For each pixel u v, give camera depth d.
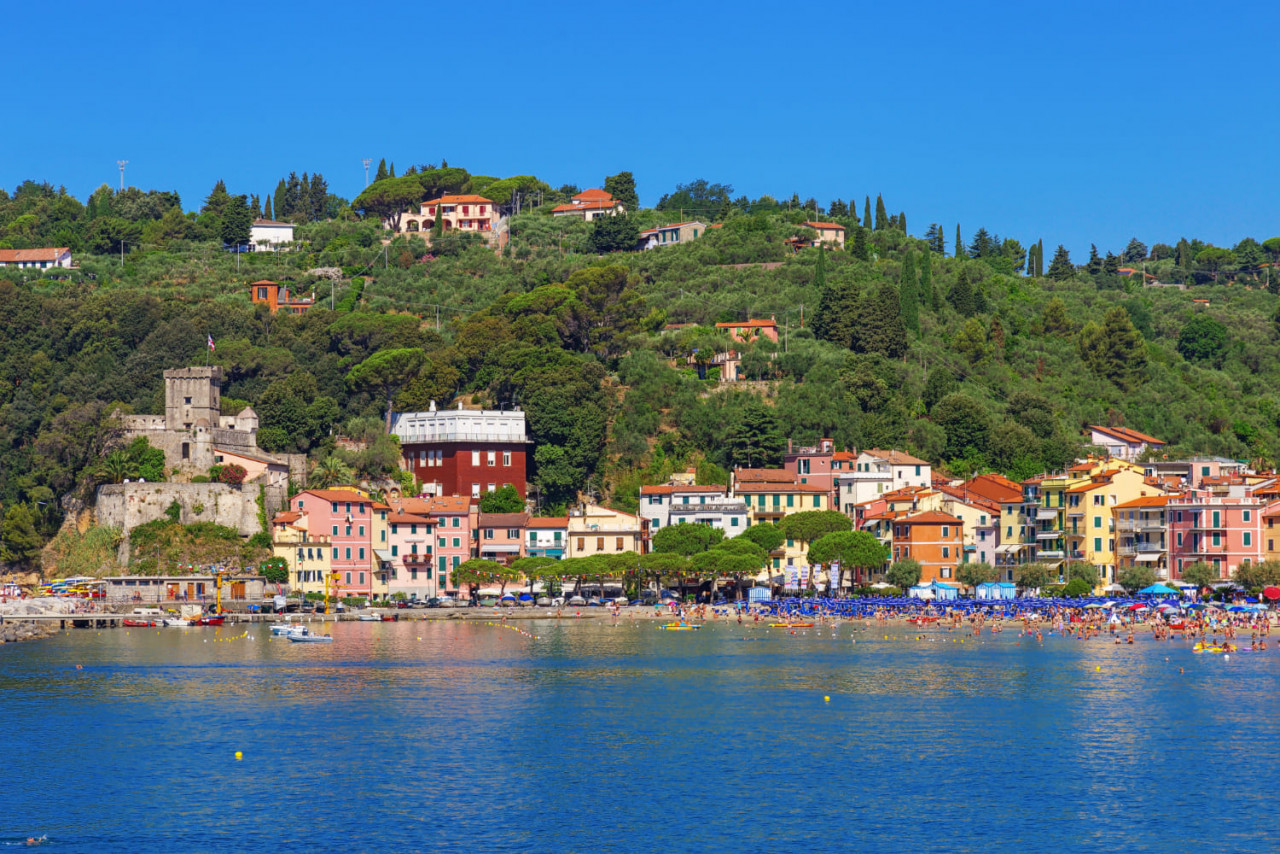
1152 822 90.25
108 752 110.25
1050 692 140.38
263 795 96.81
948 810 93.19
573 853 84.00
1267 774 102.62
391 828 88.88
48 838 86.69
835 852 84.38
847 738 116.31
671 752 110.69
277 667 160.25
